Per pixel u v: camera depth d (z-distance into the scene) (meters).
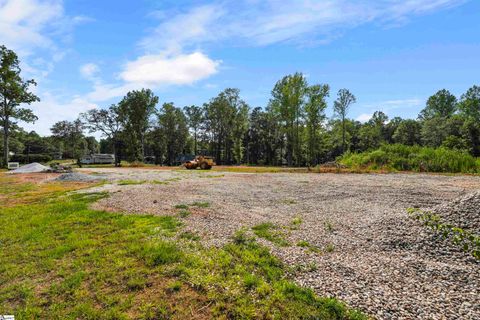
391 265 3.92
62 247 4.83
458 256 4.08
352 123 58.12
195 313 3.02
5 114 32.75
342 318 2.83
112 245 4.91
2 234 5.70
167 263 4.15
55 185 14.27
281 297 3.18
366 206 7.41
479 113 44.66
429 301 3.05
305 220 6.31
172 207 7.84
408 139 55.12
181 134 61.22
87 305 3.21
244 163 62.62
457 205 5.32
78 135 69.44
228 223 6.15
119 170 27.33
